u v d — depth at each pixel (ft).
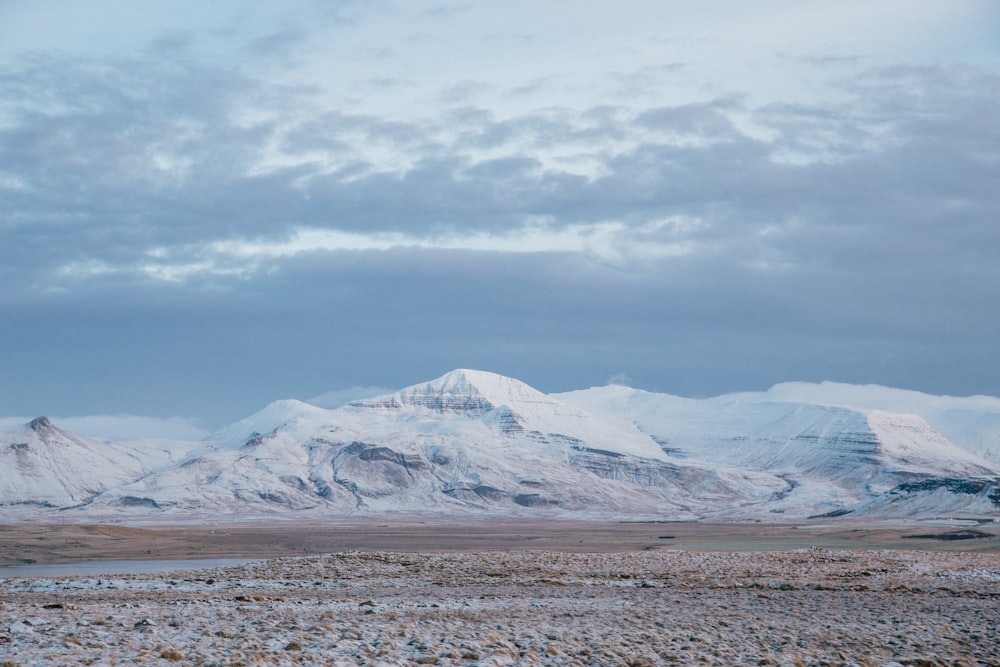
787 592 177.47
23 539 580.30
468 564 208.44
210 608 134.41
